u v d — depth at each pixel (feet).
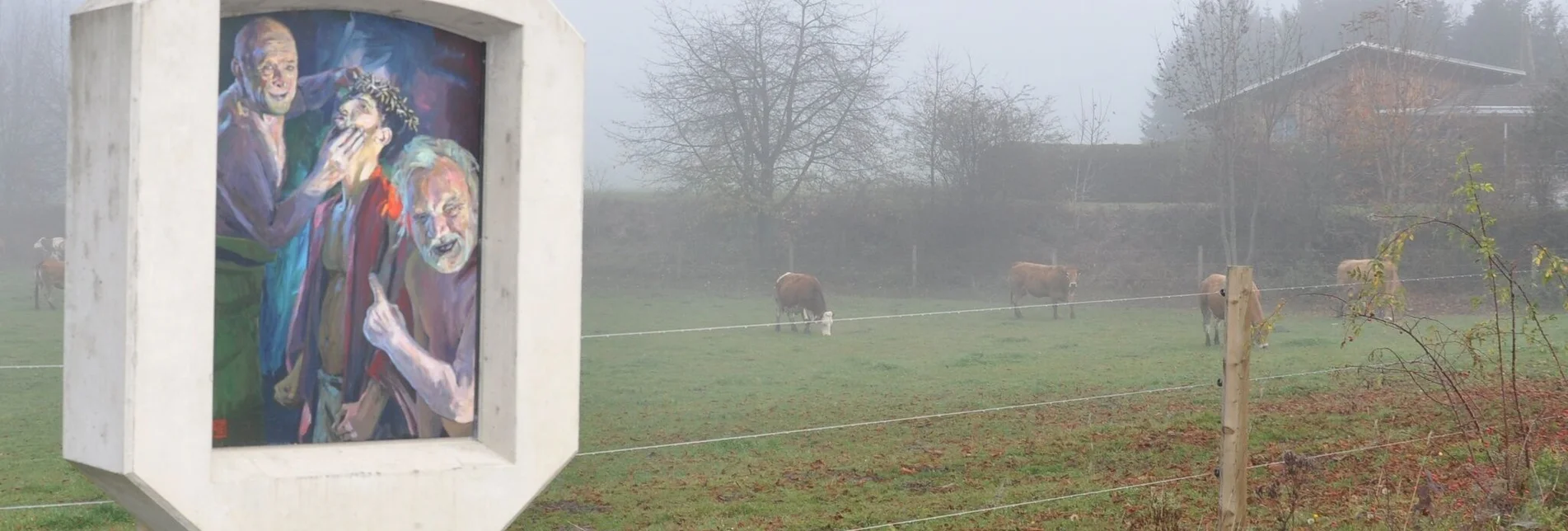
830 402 51.70
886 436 41.04
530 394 14.97
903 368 65.16
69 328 13.00
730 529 27.40
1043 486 30.86
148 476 12.36
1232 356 20.36
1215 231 128.67
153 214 12.19
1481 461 28.32
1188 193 135.54
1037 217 140.67
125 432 12.17
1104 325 91.40
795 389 56.65
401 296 14.89
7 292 107.45
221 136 13.42
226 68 13.42
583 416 47.88
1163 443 36.37
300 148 13.98
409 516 14.34
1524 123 119.55
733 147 146.30
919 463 35.35
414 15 14.37
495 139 15.10
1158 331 85.92
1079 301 113.80
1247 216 127.03
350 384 14.56
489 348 15.28
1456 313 90.22
